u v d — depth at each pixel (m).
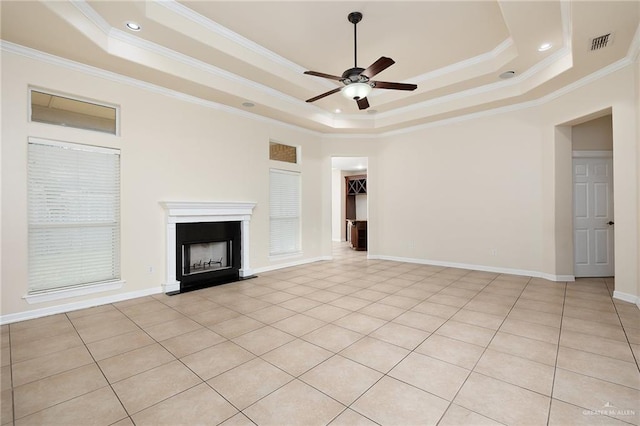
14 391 1.96
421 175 6.32
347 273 5.52
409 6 3.31
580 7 2.73
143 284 4.09
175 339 2.73
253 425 1.65
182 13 3.39
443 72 4.86
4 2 2.50
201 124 4.68
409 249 6.55
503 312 3.36
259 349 2.53
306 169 6.54
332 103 5.79
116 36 3.36
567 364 2.24
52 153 3.42
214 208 4.70
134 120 3.99
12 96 3.12
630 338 2.65
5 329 2.96
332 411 1.76
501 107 5.23
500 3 2.95
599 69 3.81
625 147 3.62
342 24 3.64
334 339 2.71
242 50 4.03
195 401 1.86
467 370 2.18
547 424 1.63
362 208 11.92
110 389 1.98
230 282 4.84
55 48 3.20
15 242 3.15
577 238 4.91
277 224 6.04
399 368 2.22
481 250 5.57
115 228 3.90
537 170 4.93
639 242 3.49
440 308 3.52
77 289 3.54
